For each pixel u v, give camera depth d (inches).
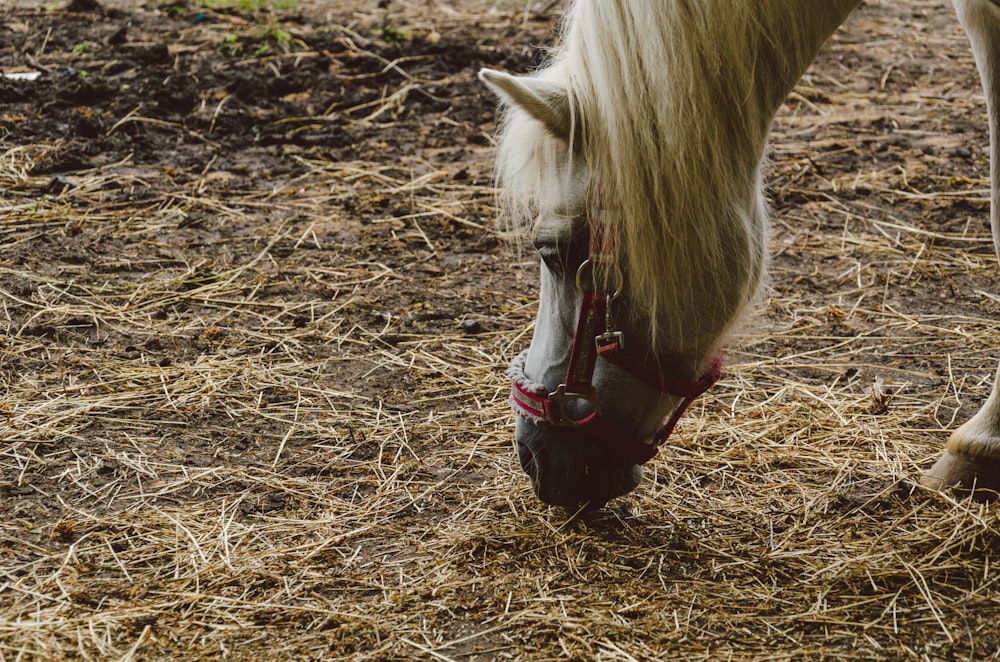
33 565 101.0
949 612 97.0
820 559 104.3
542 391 96.4
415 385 139.1
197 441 124.6
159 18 293.1
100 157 206.4
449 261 174.7
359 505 113.1
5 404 129.2
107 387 134.6
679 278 91.8
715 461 121.9
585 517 110.1
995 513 111.5
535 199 92.0
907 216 194.5
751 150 92.9
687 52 87.7
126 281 163.0
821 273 174.2
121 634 92.1
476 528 108.4
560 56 97.3
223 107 231.1
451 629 93.7
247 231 181.2
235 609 95.7
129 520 108.9
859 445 126.1
